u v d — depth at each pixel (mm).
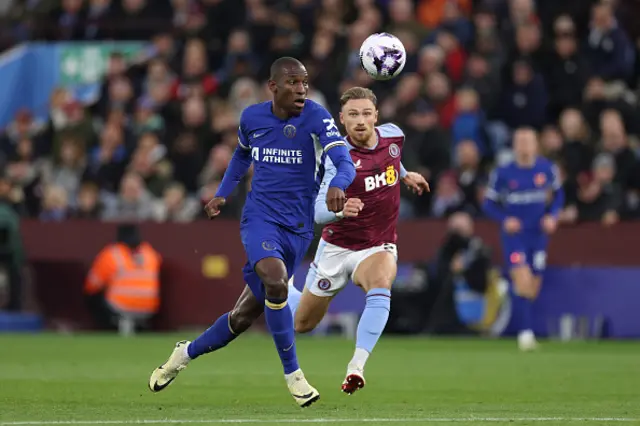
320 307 31594
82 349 50906
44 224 64812
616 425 23516
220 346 28188
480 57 68312
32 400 29391
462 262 59312
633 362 44562
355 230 30281
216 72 73375
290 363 26828
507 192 54188
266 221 27156
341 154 26672
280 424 23297
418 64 69188
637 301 59969
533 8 72312
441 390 33125
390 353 49531
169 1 80375
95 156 73500
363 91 30234
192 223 63438
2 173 74188
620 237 60156
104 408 27250
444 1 74375
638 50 71312
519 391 32844
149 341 56344
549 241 60562
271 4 77188
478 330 59906
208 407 27641
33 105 81812
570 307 60375
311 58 70312
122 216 66000
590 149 62344
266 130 27328
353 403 29062
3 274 64750
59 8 82750
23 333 62750
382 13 73750
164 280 63781
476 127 65562
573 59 67875
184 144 67000
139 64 75125
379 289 29172
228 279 63219
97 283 63031
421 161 63750
